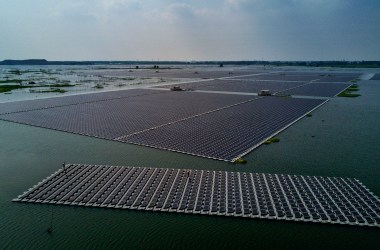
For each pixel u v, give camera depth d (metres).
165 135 60.16
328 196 36.16
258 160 47.31
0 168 44.41
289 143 55.75
